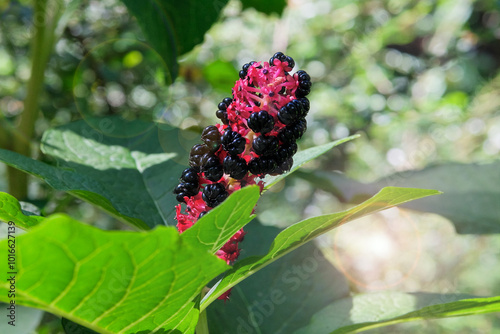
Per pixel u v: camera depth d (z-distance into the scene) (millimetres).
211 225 304
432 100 1469
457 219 552
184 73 869
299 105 330
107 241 270
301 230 322
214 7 466
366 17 1566
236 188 348
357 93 1503
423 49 1575
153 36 458
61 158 434
